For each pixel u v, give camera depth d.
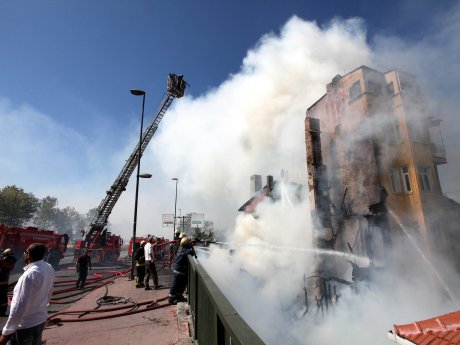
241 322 1.57
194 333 4.62
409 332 4.94
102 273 16.00
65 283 12.62
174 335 5.30
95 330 5.69
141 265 10.26
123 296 8.69
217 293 2.42
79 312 6.84
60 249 23.30
